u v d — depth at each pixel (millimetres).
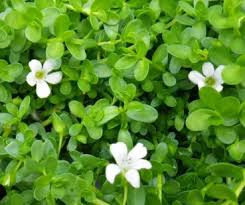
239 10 205
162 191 201
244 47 203
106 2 217
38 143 191
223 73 195
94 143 215
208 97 192
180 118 217
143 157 204
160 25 223
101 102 211
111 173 187
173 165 210
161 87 217
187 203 194
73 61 216
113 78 211
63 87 217
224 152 205
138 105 203
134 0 234
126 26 218
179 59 211
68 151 213
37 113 223
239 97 204
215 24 204
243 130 195
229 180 198
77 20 225
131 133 215
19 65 213
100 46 222
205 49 208
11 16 207
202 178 207
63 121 210
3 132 211
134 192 191
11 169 196
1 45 211
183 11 225
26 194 195
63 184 190
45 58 221
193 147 215
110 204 195
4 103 221
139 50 207
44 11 211
